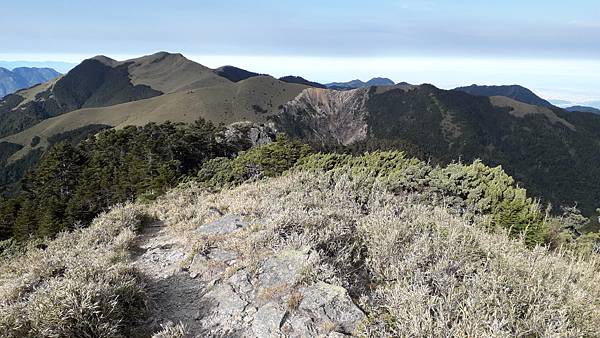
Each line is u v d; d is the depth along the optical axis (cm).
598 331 457
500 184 1333
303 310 503
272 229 736
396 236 636
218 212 1099
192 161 5653
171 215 1177
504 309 441
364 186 1305
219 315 541
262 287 581
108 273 587
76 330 480
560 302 473
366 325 448
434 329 402
